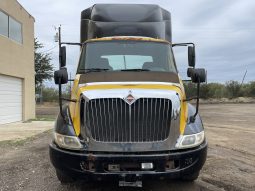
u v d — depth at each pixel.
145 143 6.04
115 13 9.50
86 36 9.69
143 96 6.05
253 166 9.21
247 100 54.94
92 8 9.80
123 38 8.04
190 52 7.97
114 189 7.23
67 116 6.51
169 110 6.11
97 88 6.29
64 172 6.30
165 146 6.07
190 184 7.51
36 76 48.03
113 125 6.05
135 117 6.05
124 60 7.73
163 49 7.93
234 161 9.70
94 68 7.57
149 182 7.61
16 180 7.98
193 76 6.80
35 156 10.58
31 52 26.62
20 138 14.69
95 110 6.08
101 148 6.02
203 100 55.88
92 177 6.03
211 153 10.81
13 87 23.55
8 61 22.25
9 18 22.62
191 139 6.20
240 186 7.46
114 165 6.01
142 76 6.85
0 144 12.95
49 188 7.34
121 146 6.01
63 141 6.23
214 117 26.06
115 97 6.06
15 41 23.52
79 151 6.10
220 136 15.16
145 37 8.34
